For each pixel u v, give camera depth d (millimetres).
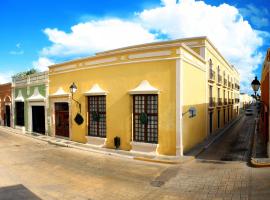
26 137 19516
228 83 30469
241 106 58875
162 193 7156
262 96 18047
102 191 7430
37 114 21391
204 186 7586
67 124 17578
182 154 11938
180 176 8781
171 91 11898
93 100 15297
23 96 23297
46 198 6914
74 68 16375
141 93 12508
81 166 10430
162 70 12125
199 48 17266
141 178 8648
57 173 9391
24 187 7836
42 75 19922
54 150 14125
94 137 14836
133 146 12930
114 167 10195
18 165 10672
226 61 27672
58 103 18516
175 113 11812
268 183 7273
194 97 14672
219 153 13078
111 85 13977
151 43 18156
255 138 17000
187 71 13172
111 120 13984
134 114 13180
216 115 22469
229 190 7070
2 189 7652
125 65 13336
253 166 9602
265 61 13164
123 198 6871
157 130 12383
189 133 13586
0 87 28938
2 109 28672
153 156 11836
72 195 7137
